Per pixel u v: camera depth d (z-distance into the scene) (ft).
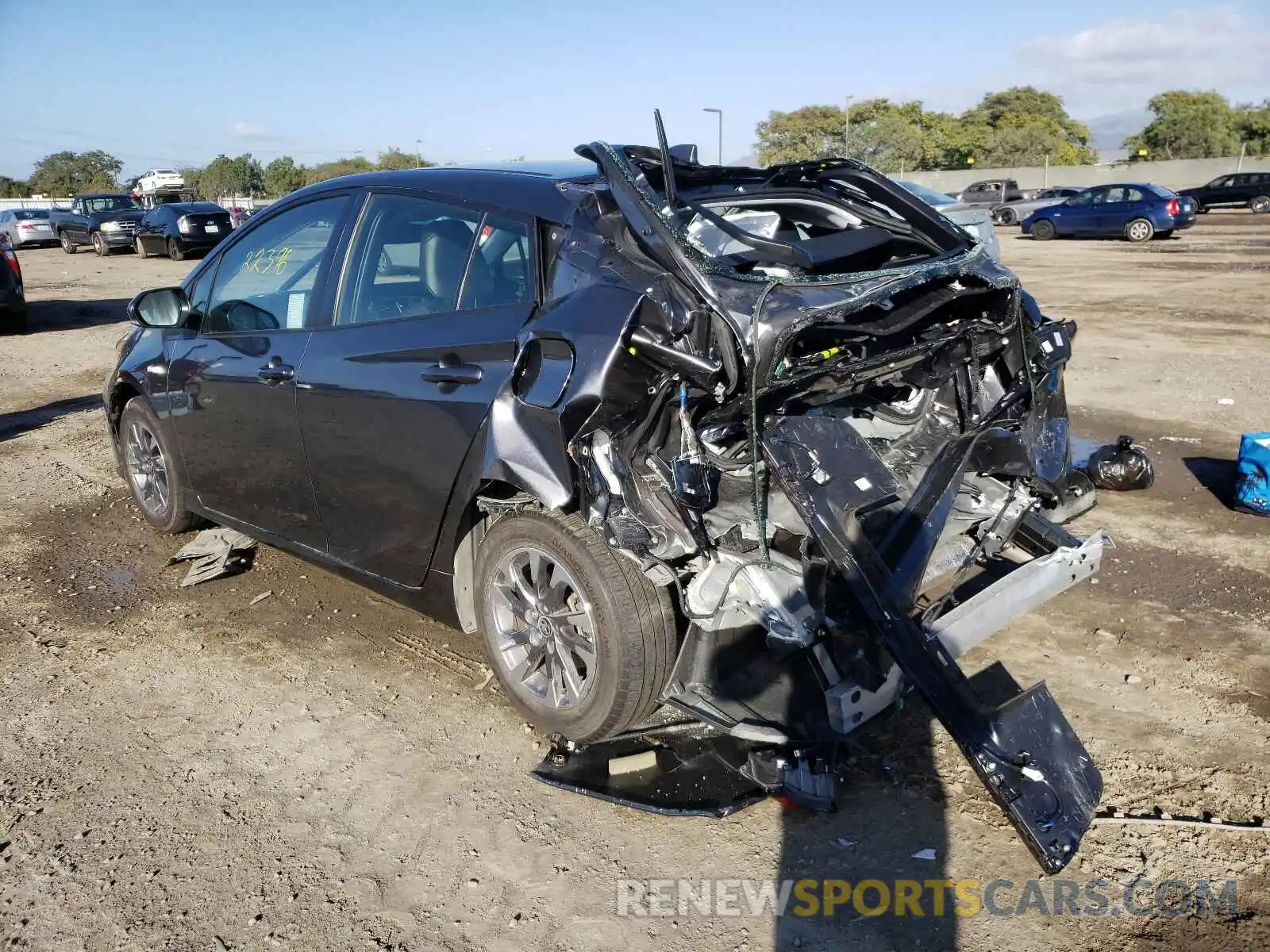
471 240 11.37
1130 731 11.07
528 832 9.72
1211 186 122.62
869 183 12.60
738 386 9.34
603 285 9.85
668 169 10.21
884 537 9.99
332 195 13.41
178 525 17.07
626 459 9.55
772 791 9.84
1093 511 18.11
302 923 8.57
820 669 9.70
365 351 11.89
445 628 14.21
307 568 16.34
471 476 10.68
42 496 20.36
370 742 11.31
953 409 12.75
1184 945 8.12
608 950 8.24
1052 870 8.60
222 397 14.17
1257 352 32.89
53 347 39.50
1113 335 37.27
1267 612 13.88
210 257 15.26
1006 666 12.55
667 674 10.16
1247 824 9.49
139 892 8.97
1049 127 253.03
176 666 13.16
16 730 11.66
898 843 9.42
